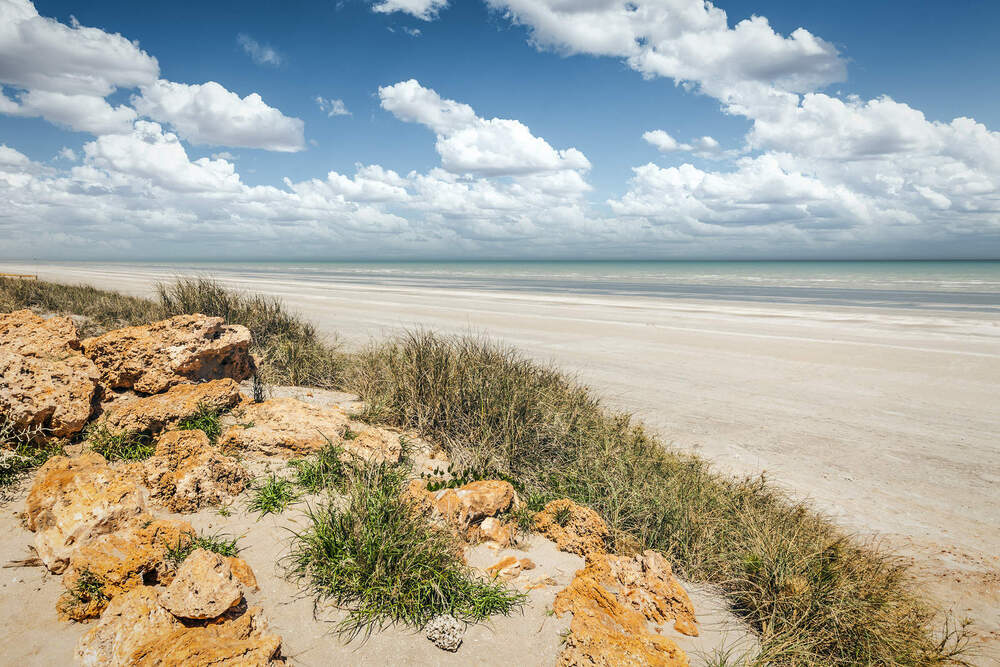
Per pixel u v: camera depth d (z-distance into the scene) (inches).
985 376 482.3
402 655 119.3
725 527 194.7
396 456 218.4
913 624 148.4
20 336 233.1
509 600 140.7
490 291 1567.4
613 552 184.2
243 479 184.2
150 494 166.2
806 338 677.9
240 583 131.6
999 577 185.3
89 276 1904.5
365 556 141.0
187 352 252.1
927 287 1856.5
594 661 113.5
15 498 168.9
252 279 2073.1
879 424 348.2
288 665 111.3
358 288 1606.8
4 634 112.7
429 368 290.5
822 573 163.0
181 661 100.3
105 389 235.6
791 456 291.3
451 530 161.6
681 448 295.6
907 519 225.5
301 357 363.9
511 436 247.3
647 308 1054.4
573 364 506.3
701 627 146.9
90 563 125.8
